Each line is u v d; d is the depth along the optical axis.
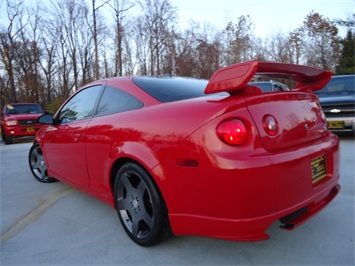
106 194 2.66
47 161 3.81
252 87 1.89
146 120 2.14
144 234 2.27
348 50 27.67
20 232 2.66
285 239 2.31
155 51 28.86
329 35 31.02
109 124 2.49
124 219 2.44
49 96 30.64
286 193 1.76
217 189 1.70
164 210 2.08
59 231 2.65
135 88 2.49
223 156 1.67
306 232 2.40
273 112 1.87
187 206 1.87
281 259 2.05
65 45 30.64
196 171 1.77
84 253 2.25
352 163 4.34
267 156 1.71
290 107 2.01
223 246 2.24
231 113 1.73
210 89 1.88
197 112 1.85
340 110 5.87
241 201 1.66
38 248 2.36
